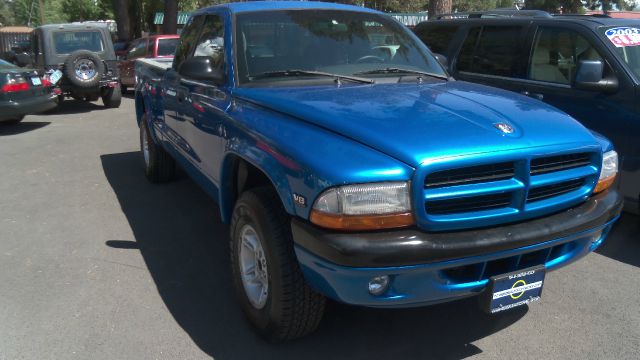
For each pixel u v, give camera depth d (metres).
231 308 3.78
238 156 3.46
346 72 3.96
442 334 3.46
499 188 2.74
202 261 4.54
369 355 3.24
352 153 2.66
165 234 5.15
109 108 14.36
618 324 3.58
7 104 10.41
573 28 5.24
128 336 3.43
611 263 4.52
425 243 2.58
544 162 2.92
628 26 5.16
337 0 21.41
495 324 3.58
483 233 2.72
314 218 2.64
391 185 2.57
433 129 2.80
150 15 39.88
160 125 5.83
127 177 7.18
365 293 2.66
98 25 13.91
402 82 3.91
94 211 5.82
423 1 36.62
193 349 3.29
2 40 34.12
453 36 6.58
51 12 58.44
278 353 3.25
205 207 5.91
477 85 4.02
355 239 2.55
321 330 3.49
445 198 2.63
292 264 2.97
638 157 4.59
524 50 5.67
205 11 4.89
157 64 6.50
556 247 3.08
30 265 4.48
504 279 2.81
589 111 4.93
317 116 2.99
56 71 11.75
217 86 3.98
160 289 4.05
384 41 4.39
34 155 8.61
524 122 3.04
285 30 4.12
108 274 4.30
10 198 6.34
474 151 2.66
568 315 3.69
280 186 2.85
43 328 3.53
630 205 4.72
